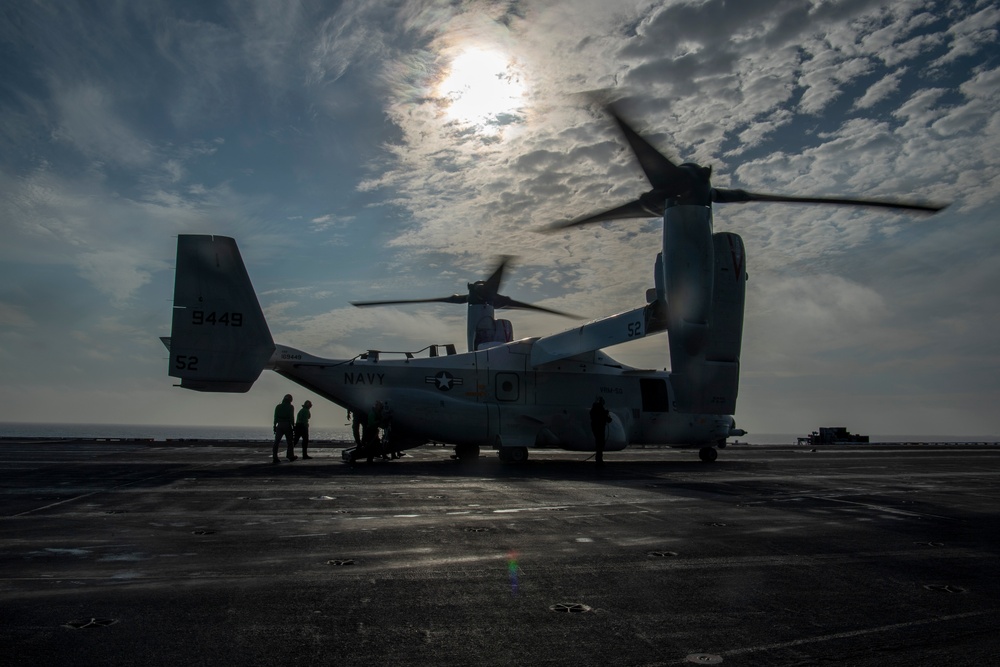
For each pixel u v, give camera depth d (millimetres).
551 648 3818
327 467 16156
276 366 17984
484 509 9008
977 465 20359
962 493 11891
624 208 16344
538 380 20000
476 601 4719
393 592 4902
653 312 17406
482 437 18828
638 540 6984
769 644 3928
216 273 16266
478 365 19531
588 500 10148
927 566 6020
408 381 18828
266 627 4094
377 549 6328
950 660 3701
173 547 6277
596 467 17719
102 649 3672
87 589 4852
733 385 15852
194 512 8352
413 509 8883
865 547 6820
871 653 3797
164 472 13578
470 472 15109
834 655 3756
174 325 15906
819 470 17375
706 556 6273
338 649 3752
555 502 9844
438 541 6746
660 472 16109
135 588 4891
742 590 5109
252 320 16438
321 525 7535
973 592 5156
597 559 6070
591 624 4250
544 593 4945
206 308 16109
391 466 16922
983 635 4141
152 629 4016
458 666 3533
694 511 9141
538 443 19234
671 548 6609
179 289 16000
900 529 7926
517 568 5688
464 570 5586
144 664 3479
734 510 9305
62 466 14805
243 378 16250
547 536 7113
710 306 15070
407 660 3605
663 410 21172
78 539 6598
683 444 21656
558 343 19672
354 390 18281
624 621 4320
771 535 7395
